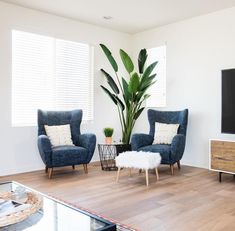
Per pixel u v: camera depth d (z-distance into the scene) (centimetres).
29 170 441
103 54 541
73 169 453
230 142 371
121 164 372
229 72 401
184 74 499
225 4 420
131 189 339
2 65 412
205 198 305
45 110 465
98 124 536
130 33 580
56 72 477
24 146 437
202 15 468
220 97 449
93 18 485
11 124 423
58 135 428
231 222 240
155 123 473
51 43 470
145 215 255
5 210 175
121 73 571
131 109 506
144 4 417
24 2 412
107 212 262
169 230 224
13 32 426
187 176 408
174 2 409
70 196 310
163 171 443
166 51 526
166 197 308
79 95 510
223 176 410
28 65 444
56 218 179
